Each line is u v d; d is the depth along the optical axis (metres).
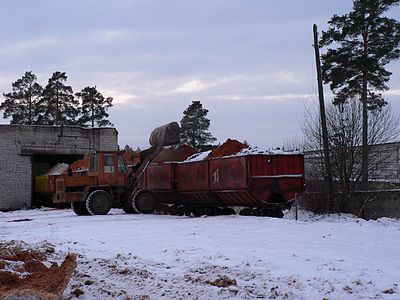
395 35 31.33
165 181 26.62
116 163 26.75
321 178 25.23
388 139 26.55
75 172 31.38
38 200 43.94
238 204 22.55
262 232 15.02
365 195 24.89
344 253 11.30
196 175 24.53
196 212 25.70
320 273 9.20
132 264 10.41
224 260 10.68
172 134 27.39
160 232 16.00
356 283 8.26
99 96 68.56
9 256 8.71
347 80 32.53
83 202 26.58
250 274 9.18
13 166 42.41
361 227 15.77
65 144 44.09
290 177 21.27
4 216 31.03
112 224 19.17
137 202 26.33
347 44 32.28
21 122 68.19
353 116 25.73
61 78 67.62
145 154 27.16
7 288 6.22
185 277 9.02
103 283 8.35
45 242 13.09
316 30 24.81
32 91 69.19
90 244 13.84
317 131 26.92
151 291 7.96
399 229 15.80
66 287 7.27
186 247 12.60
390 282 8.44
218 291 7.77
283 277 8.88
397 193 24.23
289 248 12.09
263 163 21.05
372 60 31.19
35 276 7.03
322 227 15.86
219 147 24.58
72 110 67.75
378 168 26.30
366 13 31.58
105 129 45.38
